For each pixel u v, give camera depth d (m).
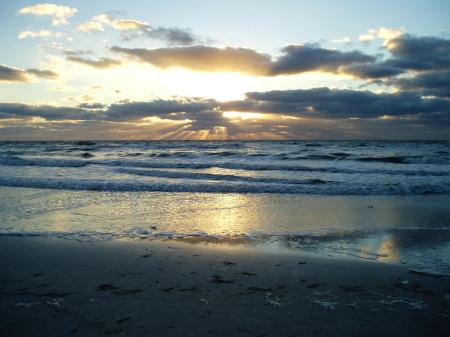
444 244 5.13
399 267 4.14
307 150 38.00
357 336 2.57
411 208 8.14
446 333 2.61
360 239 5.43
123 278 3.71
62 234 5.59
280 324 2.74
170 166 18.52
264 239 5.40
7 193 9.81
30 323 2.71
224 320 2.79
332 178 13.80
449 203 8.83
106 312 2.91
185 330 2.63
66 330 2.61
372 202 8.98
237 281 3.65
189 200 9.09
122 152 34.97
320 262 4.32
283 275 3.85
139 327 2.66
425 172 15.10
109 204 8.38
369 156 26.89
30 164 18.59
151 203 8.58
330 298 3.25
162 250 4.79
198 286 3.50
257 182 12.77
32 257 4.43
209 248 4.89
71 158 25.69
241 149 41.97
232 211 7.68
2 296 3.22
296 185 11.71
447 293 3.37
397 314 2.93
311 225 6.37
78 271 3.93
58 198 9.09
